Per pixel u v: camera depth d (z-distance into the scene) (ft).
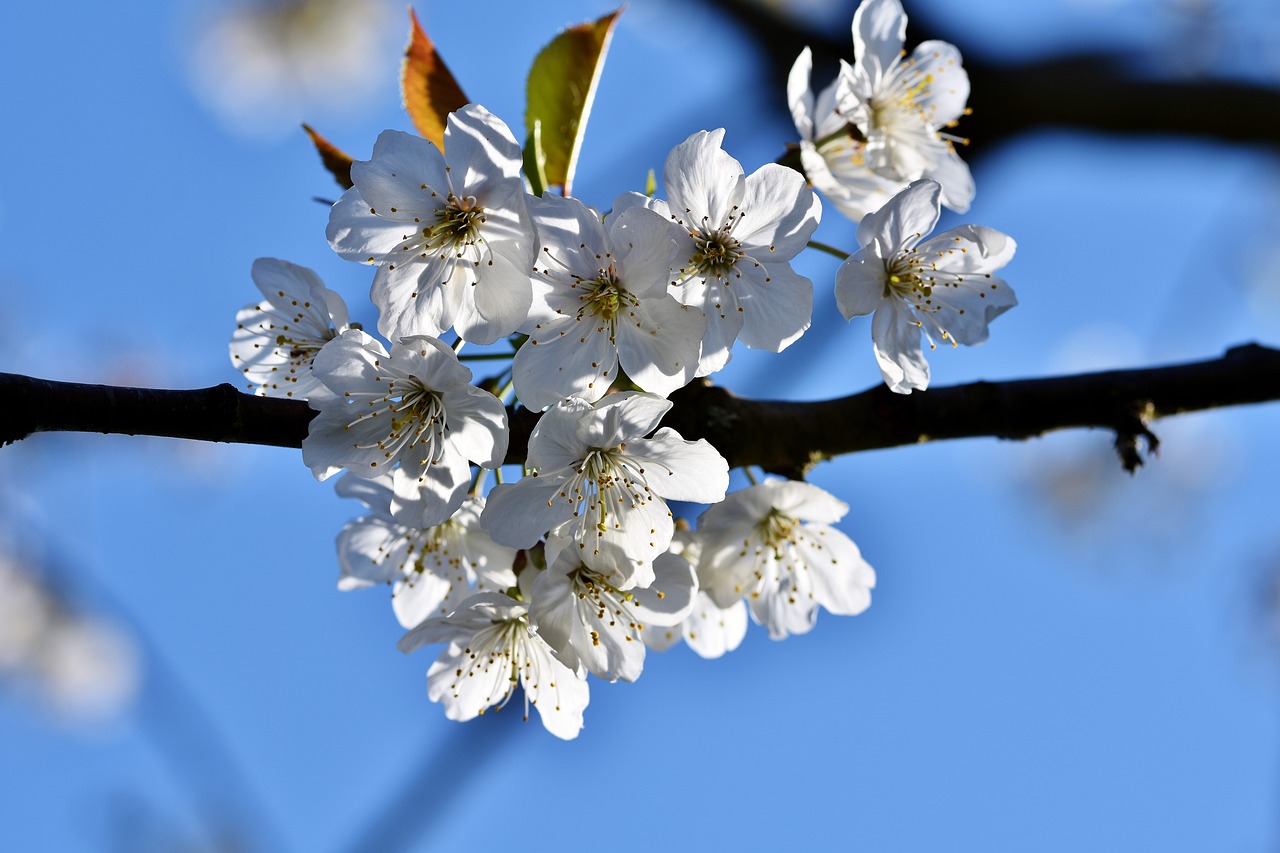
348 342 1.99
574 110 2.10
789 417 2.05
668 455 2.00
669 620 2.01
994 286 2.07
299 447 1.98
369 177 2.01
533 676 2.05
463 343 2.01
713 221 2.01
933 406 2.06
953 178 2.13
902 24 2.12
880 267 2.05
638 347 1.99
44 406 1.94
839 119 2.11
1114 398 2.07
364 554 2.09
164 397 1.96
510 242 1.99
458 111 2.00
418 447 2.00
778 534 2.07
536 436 1.98
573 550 2.00
